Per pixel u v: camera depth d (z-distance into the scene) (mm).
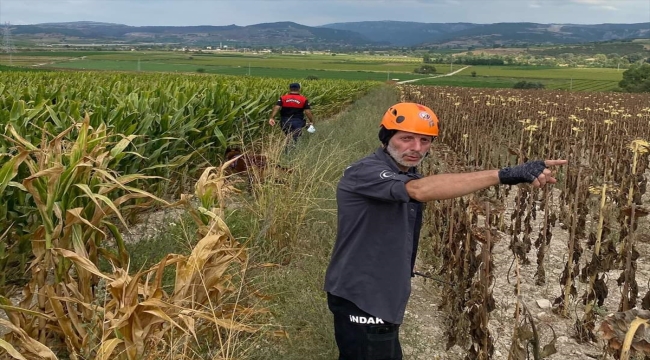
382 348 3041
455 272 5188
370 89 38125
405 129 2836
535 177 2484
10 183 3707
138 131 7113
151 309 3043
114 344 2906
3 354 3250
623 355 2730
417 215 3135
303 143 10000
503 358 4477
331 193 6891
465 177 2566
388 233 2957
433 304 5520
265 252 5422
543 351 3264
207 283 3674
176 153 8578
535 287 5957
